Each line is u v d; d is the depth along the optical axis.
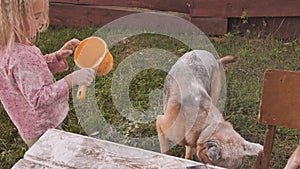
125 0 4.46
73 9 4.57
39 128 1.88
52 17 4.63
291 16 4.09
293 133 2.84
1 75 1.80
